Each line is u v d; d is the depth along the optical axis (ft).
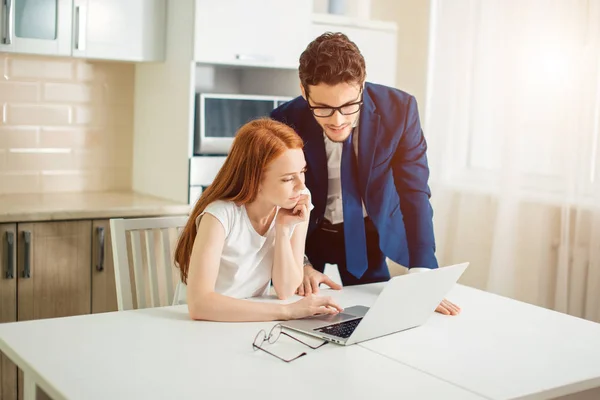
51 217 9.95
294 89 11.86
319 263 8.85
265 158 6.61
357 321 6.26
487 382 5.11
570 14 10.56
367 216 8.66
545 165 11.07
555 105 10.84
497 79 11.88
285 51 11.55
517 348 5.90
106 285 10.50
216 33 10.89
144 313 6.47
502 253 11.41
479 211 12.19
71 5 10.49
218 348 5.58
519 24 11.27
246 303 6.30
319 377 5.05
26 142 11.53
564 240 10.66
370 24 12.55
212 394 4.68
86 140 12.03
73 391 4.67
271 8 11.35
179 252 6.99
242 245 6.92
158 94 11.63
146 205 10.77
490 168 12.12
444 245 12.78
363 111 8.01
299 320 6.29
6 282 9.77
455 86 12.56
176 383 4.85
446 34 12.67
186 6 10.84
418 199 8.13
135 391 4.70
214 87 12.38
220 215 6.62
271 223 7.25
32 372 5.09
